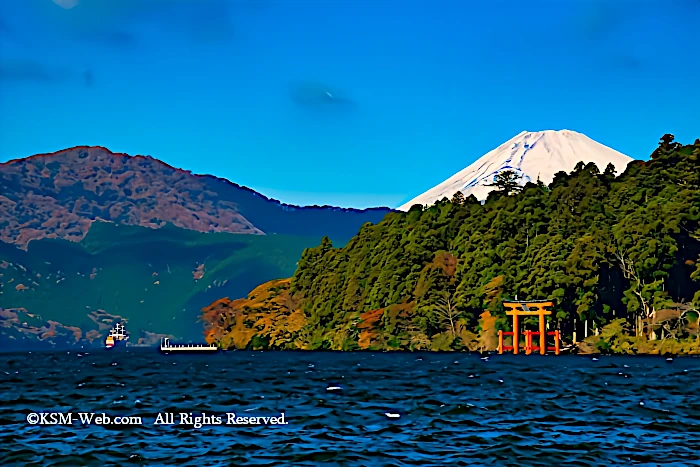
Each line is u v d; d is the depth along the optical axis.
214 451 66.44
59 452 66.31
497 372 139.25
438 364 164.25
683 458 63.41
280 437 72.00
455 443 69.06
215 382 125.81
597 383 116.50
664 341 188.75
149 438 71.75
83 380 134.62
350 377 132.38
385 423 79.12
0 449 67.50
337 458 63.72
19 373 157.62
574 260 197.00
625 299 198.88
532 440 70.19
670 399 96.81
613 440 70.12
